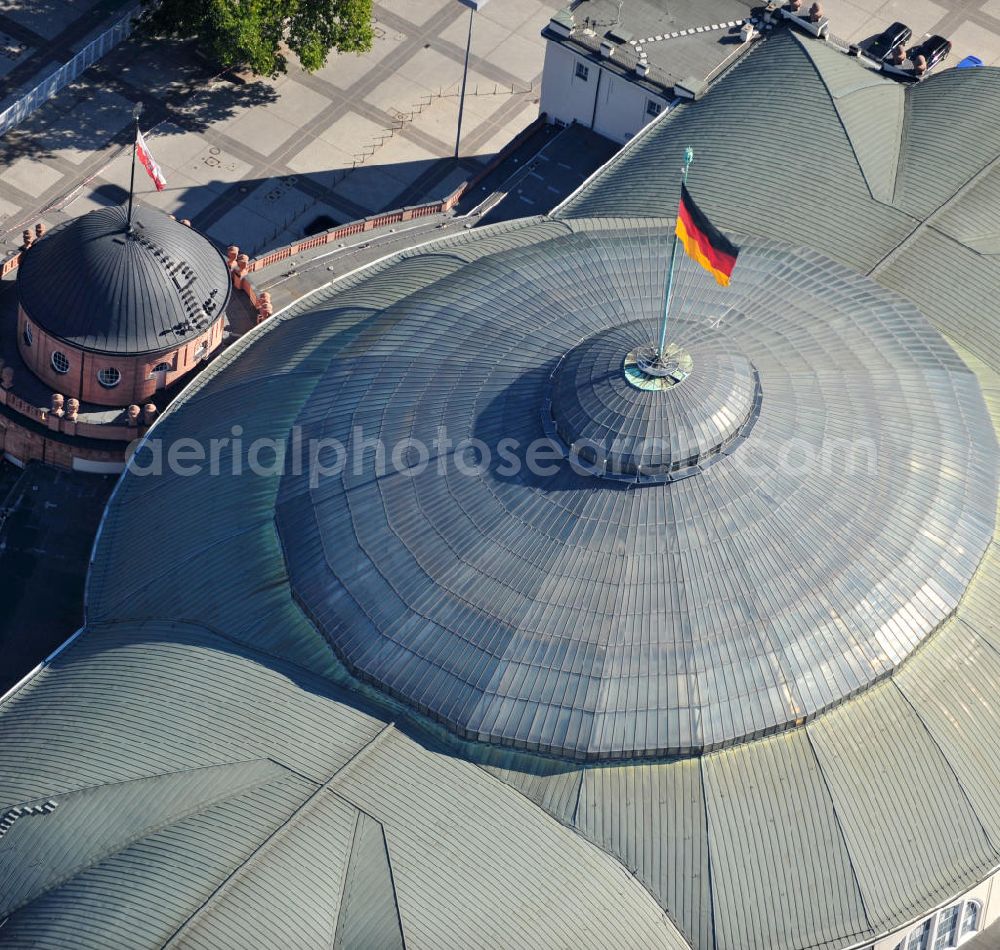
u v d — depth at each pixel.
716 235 93.38
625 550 98.12
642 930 92.75
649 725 95.69
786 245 118.19
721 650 96.56
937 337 112.81
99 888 91.19
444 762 96.19
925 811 96.69
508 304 110.94
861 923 94.38
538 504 99.88
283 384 112.81
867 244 121.06
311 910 89.94
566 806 95.38
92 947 88.56
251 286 125.06
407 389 106.88
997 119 128.62
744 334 107.62
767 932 93.81
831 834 95.38
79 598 116.31
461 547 99.56
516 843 93.69
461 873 92.06
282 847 91.75
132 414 118.00
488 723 96.19
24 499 120.00
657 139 131.88
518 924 90.94
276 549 104.25
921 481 103.50
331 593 100.56
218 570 104.62
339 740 96.56
